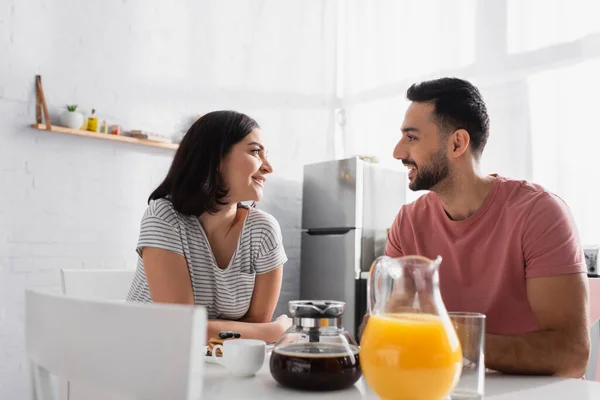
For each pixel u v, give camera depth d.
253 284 1.44
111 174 2.96
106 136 2.87
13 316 2.59
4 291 2.56
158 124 3.17
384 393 0.68
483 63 3.33
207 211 1.37
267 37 3.79
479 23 3.37
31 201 2.67
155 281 1.29
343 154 4.12
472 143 1.33
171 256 1.30
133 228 3.03
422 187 1.36
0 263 2.56
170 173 1.42
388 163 3.81
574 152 2.89
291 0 3.96
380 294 0.71
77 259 2.81
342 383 0.79
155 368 0.55
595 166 2.82
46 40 2.74
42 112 2.72
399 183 3.65
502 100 3.21
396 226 1.51
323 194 3.59
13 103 2.63
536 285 1.16
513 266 1.25
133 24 3.09
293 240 3.84
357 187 3.40
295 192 3.88
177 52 3.29
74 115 2.73
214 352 1.00
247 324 1.24
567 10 2.99
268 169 1.46
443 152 1.32
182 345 0.54
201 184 1.35
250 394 0.78
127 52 3.06
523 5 3.17
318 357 0.78
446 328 0.67
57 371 0.67
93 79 2.91
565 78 2.96
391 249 1.52
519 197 1.30
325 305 0.83
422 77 3.65
